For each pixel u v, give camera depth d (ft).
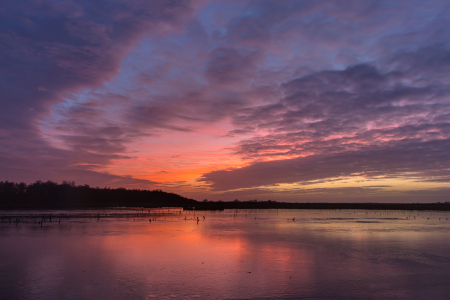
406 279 61.72
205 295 51.52
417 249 95.25
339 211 439.22
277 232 141.08
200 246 98.27
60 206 501.97
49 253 85.66
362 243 107.04
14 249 92.07
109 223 190.29
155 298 50.14
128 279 60.18
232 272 65.67
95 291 53.36
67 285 56.59
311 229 156.76
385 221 224.33
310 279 61.00
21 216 253.24
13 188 580.71
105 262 74.43
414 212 423.23
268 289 54.75
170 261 75.82
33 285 56.65
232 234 131.95
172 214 310.86
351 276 63.41
